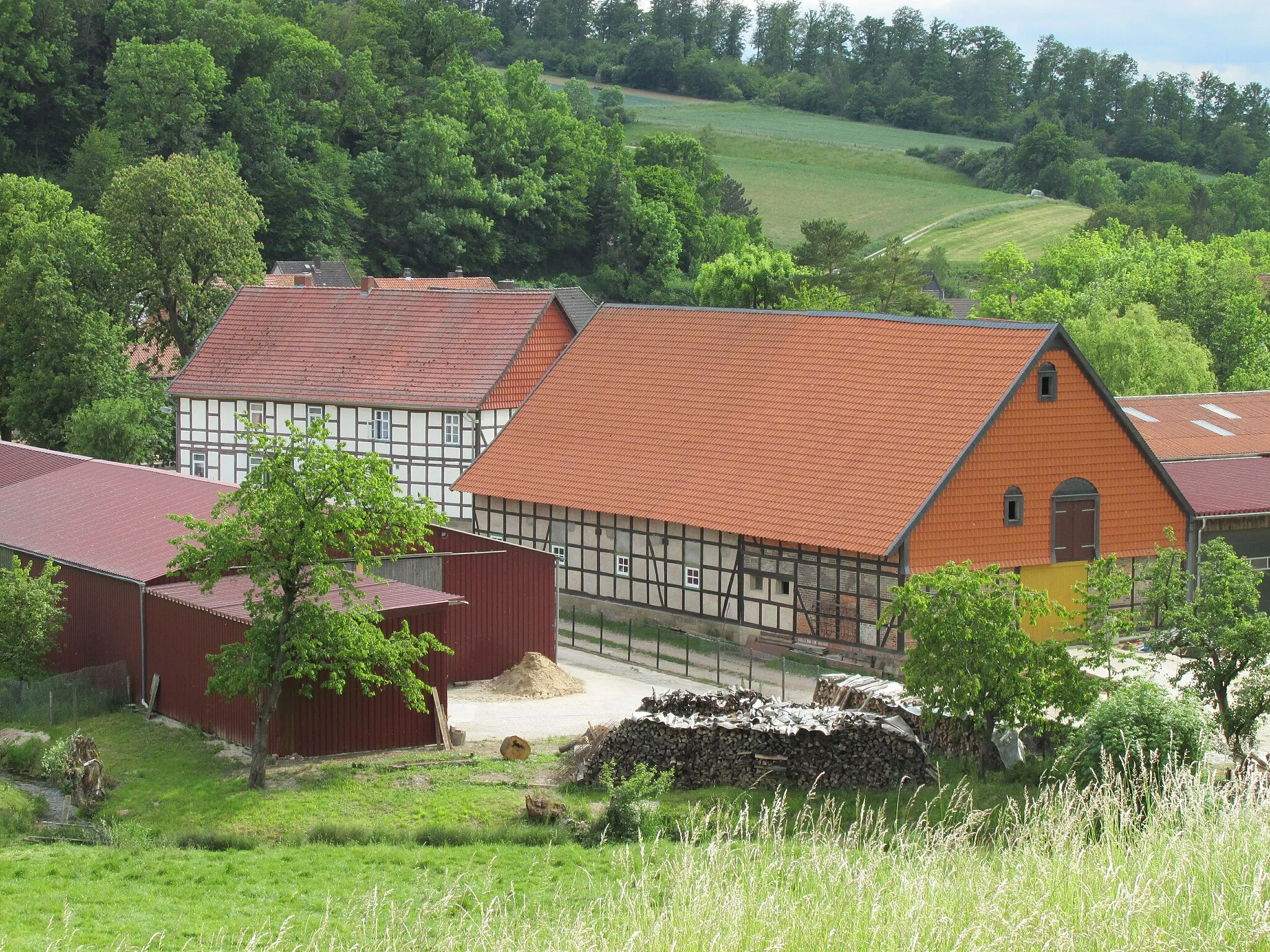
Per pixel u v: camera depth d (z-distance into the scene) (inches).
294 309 2655.0
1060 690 1128.8
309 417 2482.8
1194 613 1208.2
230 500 1263.5
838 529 1653.5
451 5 6594.5
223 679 1235.2
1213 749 1071.6
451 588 1601.9
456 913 815.7
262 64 5344.5
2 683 1499.8
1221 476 1968.5
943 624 1117.7
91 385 2714.1
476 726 1430.9
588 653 1739.7
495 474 2015.3
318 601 1300.4
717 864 655.8
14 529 1788.9
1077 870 615.2
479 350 2421.3
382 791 1229.1
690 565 1812.3
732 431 1878.7
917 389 1760.6
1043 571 1720.0
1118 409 1747.0
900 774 1154.0
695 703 1298.0
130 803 1221.1
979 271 6373.0
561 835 1079.0
